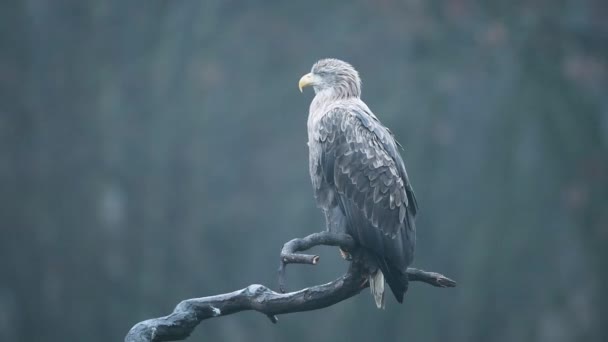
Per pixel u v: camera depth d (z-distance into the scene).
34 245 24.78
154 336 6.00
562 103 23.42
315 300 6.18
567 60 24.20
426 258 22.78
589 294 22.64
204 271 24.45
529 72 23.72
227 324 23.42
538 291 22.66
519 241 22.61
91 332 23.80
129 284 24.28
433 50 24.69
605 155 23.11
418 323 22.28
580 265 22.98
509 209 22.84
